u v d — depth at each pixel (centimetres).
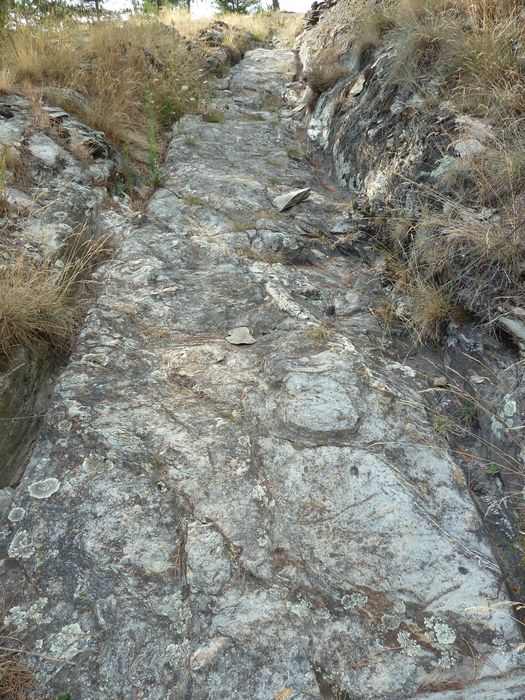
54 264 316
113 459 232
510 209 286
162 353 289
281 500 212
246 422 246
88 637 180
